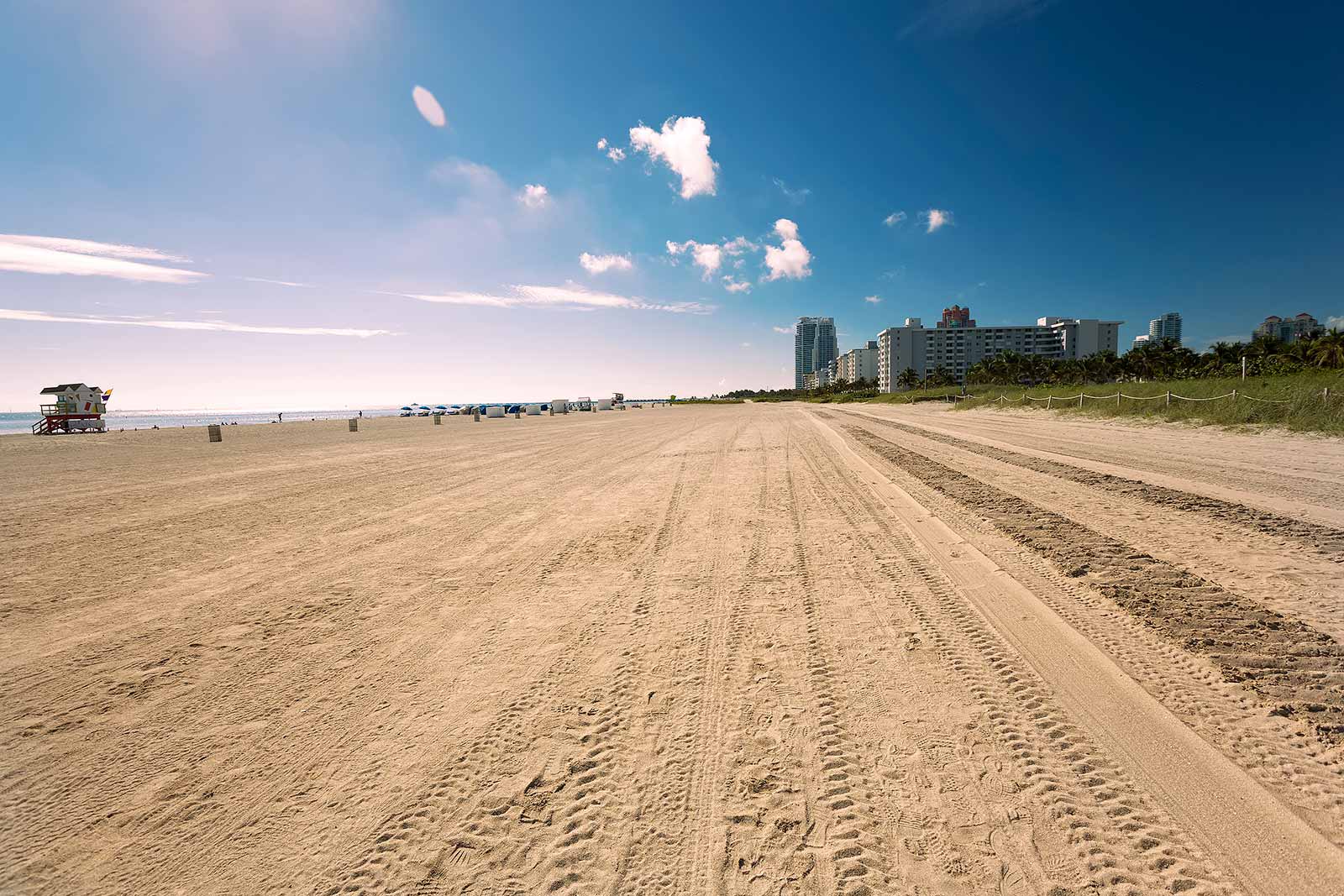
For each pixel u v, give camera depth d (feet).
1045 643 10.95
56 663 11.71
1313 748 7.47
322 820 7.16
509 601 14.96
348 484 36.14
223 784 7.91
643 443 62.03
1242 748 7.56
